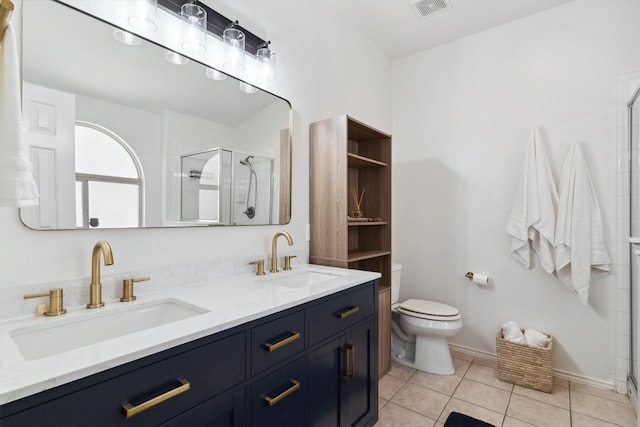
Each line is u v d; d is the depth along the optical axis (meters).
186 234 1.45
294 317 1.19
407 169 3.00
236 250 1.67
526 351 2.13
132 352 0.73
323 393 1.33
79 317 1.01
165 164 1.38
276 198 1.88
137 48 1.31
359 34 2.64
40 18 1.07
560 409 1.88
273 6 1.90
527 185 2.27
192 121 1.48
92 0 1.20
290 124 1.97
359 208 2.51
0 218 0.97
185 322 0.93
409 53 2.98
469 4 2.29
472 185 2.65
